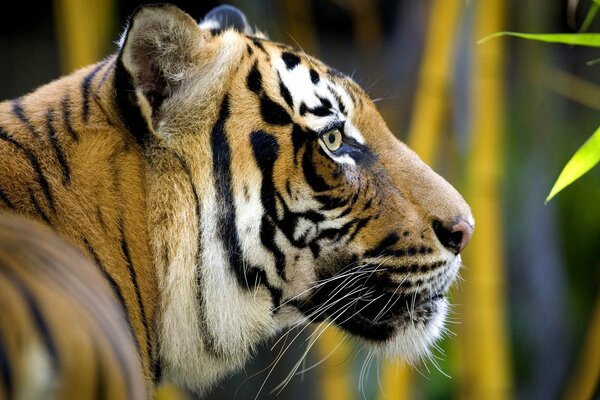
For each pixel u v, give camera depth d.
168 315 5.54
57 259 3.64
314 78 5.91
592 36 5.68
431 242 6.06
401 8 12.95
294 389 12.33
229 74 5.66
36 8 14.66
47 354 3.07
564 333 12.99
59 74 14.98
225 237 5.60
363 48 14.38
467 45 9.40
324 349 9.80
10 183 5.02
